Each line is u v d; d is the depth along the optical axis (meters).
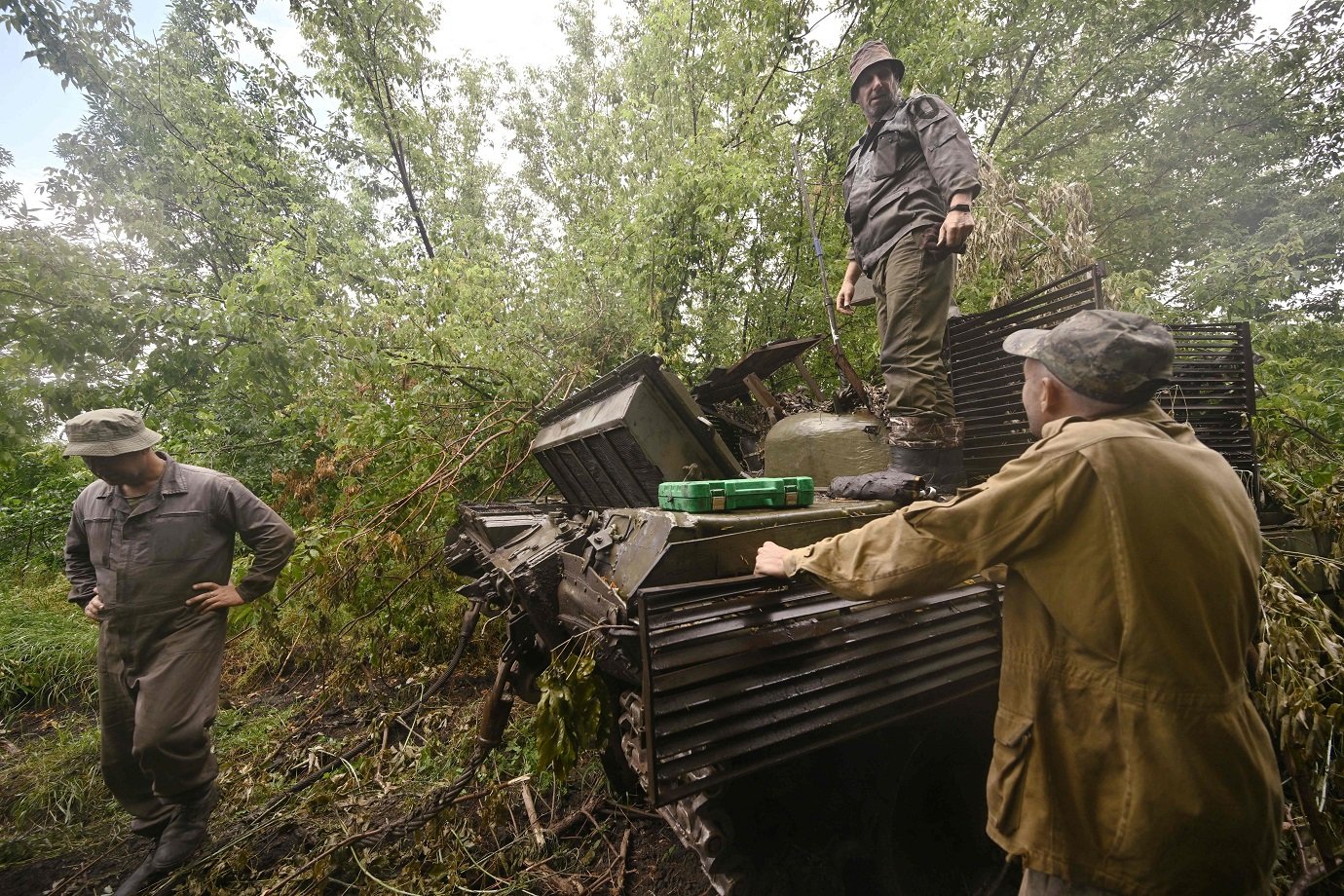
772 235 5.98
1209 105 8.95
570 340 5.54
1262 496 3.43
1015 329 2.94
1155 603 1.25
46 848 3.04
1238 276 7.06
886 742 2.18
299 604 4.52
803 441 2.95
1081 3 7.21
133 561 2.69
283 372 4.56
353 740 3.70
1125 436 1.31
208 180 8.77
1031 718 1.39
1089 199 4.77
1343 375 5.34
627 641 1.70
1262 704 2.52
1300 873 2.29
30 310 3.59
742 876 1.82
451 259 5.70
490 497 5.05
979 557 1.41
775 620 1.78
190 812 2.76
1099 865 1.29
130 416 2.68
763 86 6.18
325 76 8.48
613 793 2.97
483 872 2.57
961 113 6.86
